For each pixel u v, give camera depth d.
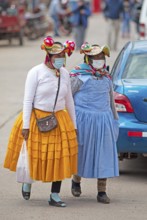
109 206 9.80
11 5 34.91
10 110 17.73
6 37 34.31
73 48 9.42
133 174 11.75
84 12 30.48
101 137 9.72
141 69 11.66
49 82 9.41
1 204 9.91
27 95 9.41
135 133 10.79
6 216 9.29
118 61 12.14
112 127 9.84
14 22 33.75
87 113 9.73
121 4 29.89
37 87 9.44
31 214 9.38
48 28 41.19
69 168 9.39
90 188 10.83
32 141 9.41
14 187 10.89
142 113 10.89
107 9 30.34
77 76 9.75
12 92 20.33
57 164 9.38
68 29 39.66
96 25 49.44
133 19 39.16
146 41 12.80
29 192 10.06
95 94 9.74
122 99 10.95
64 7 39.44
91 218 9.19
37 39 38.44
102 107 9.80
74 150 9.51
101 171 9.69
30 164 9.41
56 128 9.41
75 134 9.56
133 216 9.31
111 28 30.23
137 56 11.97
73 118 9.62
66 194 10.48
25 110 9.41
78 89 9.77
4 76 23.53
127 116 10.95
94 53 9.59
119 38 38.22
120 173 11.80
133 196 10.38
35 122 9.44
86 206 9.78
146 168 12.19
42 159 9.38
